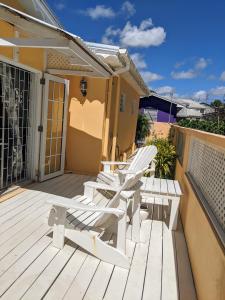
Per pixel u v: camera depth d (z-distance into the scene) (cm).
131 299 236
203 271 236
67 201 290
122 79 788
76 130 644
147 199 512
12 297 224
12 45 311
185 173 431
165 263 296
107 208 281
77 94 633
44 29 293
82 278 256
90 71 520
